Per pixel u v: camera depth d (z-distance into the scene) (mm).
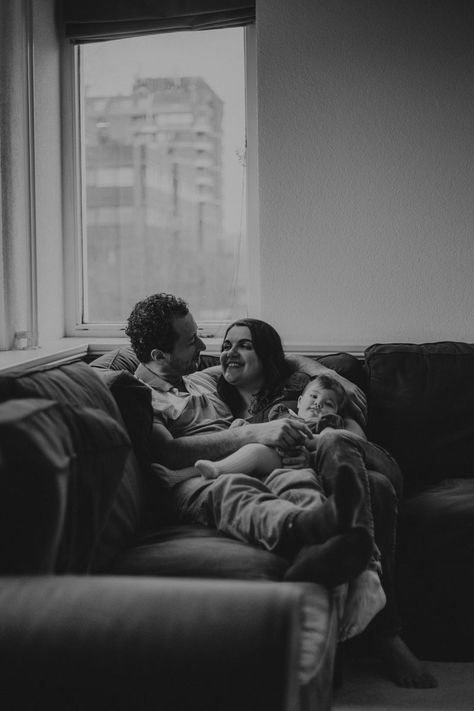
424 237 3377
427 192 3367
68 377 2043
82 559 1601
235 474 2127
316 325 3447
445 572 2457
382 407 2965
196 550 1882
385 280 3404
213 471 2242
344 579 1787
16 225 3109
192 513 2207
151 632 1161
